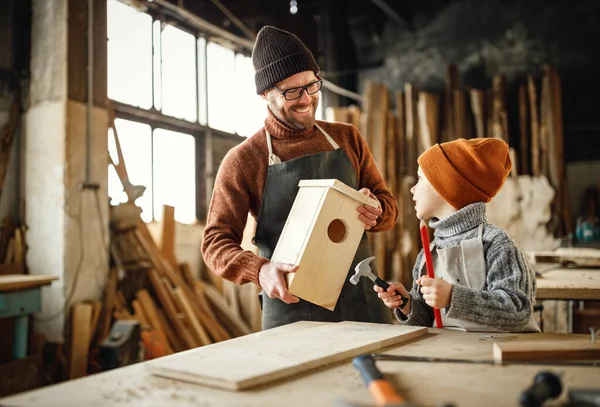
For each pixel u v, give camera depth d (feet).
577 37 21.01
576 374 3.27
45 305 12.78
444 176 5.32
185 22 17.54
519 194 19.93
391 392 2.69
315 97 6.69
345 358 3.76
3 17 13.00
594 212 20.21
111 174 14.37
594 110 20.88
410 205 20.25
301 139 6.87
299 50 6.55
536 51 21.58
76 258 12.88
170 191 17.49
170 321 14.42
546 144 20.36
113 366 11.35
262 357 3.59
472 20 22.49
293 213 6.06
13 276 10.95
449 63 22.82
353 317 6.46
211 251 6.32
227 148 19.49
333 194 5.84
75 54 13.05
